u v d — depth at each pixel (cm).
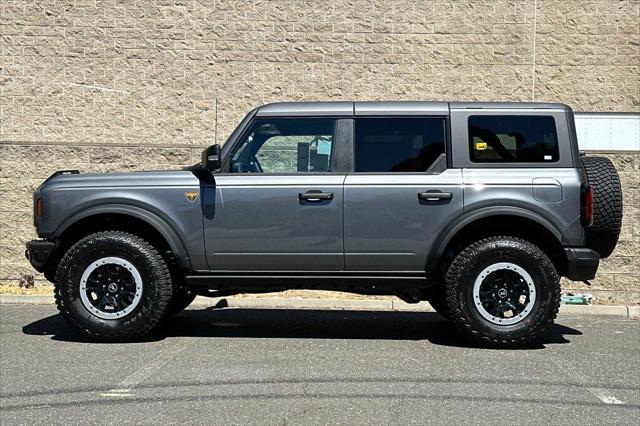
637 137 1406
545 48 1413
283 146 800
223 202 783
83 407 577
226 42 1423
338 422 544
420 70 1419
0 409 572
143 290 784
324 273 791
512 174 777
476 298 769
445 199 773
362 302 1059
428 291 845
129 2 1423
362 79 1420
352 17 1420
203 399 597
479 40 1416
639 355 766
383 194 777
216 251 787
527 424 546
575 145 788
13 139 1422
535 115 790
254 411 568
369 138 794
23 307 1027
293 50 1422
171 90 1424
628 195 1096
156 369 688
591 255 768
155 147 1145
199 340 820
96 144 1141
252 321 951
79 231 823
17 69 1423
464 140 787
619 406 592
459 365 712
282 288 821
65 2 1420
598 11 1409
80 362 712
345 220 778
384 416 558
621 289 1098
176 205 786
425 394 615
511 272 772
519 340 768
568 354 766
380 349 781
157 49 1423
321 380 655
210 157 775
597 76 1412
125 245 780
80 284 784
